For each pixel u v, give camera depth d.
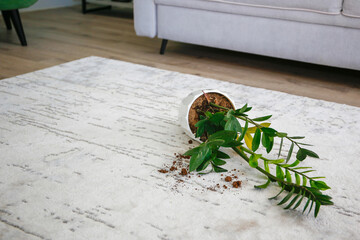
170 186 0.93
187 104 1.11
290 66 2.15
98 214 0.82
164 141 1.17
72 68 1.95
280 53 1.95
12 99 1.49
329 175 1.01
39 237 0.74
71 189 0.90
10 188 0.90
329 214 0.84
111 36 2.81
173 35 2.26
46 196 0.87
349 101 1.63
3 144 1.12
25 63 2.05
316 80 1.91
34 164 1.01
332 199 0.90
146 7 2.26
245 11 1.95
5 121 1.28
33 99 1.50
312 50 1.85
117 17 3.63
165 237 0.75
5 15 2.87
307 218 0.83
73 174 0.97
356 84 1.86
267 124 1.04
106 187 0.92
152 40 2.73
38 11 3.78
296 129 1.30
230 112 1.01
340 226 0.80
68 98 1.52
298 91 1.74
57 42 2.57
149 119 1.34
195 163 0.91
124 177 0.96
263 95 1.64
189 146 1.14
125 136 1.20
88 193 0.89
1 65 2.00
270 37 1.95
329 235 0.77
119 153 1.09
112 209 0.84
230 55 2.37
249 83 1.84
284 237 0.77
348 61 1.77
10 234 0.75
